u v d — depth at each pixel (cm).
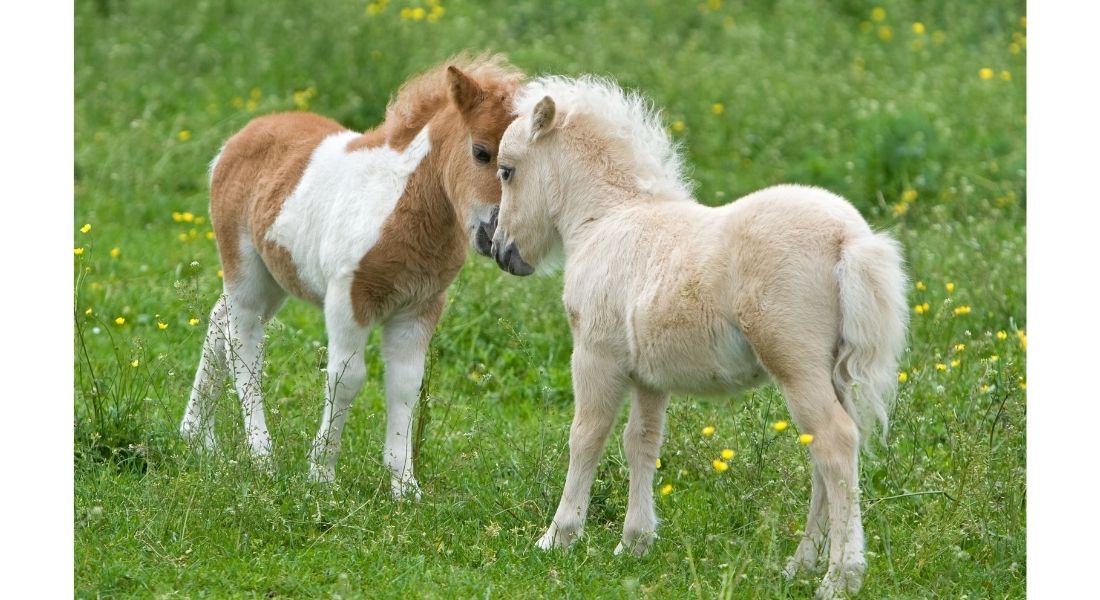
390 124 1041
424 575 834
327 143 1070
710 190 1736
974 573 853
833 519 780
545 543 902
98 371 1219
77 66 2084
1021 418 939
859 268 767
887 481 988
